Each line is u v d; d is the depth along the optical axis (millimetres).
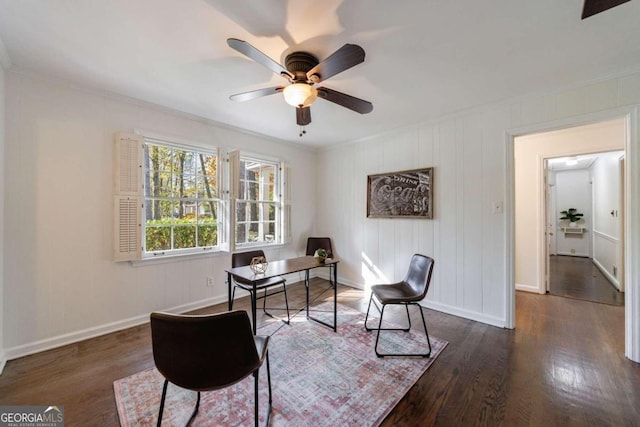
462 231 2934
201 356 1141
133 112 2652
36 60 1959
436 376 1863
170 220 3006
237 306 3252
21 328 2092
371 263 3852
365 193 3936
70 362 2018
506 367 1968
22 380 1800
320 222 4637
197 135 3135
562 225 7125
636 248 2016
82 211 2367
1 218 1976
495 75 2145
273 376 1860
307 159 4551
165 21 1539
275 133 3750
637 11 1438
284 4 1399
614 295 3680
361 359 2074
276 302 3406
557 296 3645
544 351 2191
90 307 2410
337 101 2002
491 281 2732
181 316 1104
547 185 3861
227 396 1669
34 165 2145
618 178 3947
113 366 1972
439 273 3121
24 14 1481
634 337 2027
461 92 2453
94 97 2428
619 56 1876
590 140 3496
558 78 2193
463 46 1767
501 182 2664
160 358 1175
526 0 1375
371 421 1464
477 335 2480
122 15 1490
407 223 3428
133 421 1458
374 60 1929
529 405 1586
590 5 1074
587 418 1484
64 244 2283
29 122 2123
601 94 2145
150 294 2779
